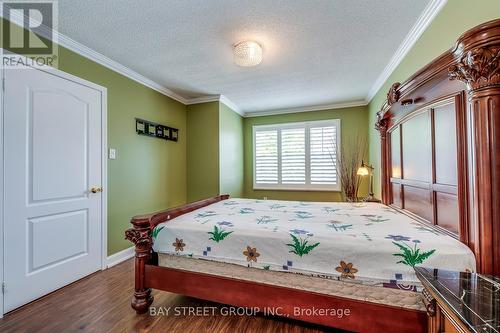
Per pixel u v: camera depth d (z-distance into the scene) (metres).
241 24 1.97
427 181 1.78
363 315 1.30
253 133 5.02
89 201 2.38
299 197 4.68
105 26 1.99
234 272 1.60
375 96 3.59
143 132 3.15
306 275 1.43
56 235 2.07
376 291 1.30
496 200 1.13
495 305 0.78
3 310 1.71
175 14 1.83
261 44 2.29
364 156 4.22
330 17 1.88
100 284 2.18
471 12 1.39
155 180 3.40
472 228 1.27
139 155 3.11
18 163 1.82
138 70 2.91
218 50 2.41
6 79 1.75
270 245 1.51
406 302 1.25
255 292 1.52
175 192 3.86
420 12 1.83
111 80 2.67
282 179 4.79
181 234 1.71
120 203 2.78
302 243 1.44
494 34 1.06
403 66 2.43
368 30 2.06
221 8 1.77
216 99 3.97
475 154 1.20
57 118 2.09
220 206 2.61
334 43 2.28
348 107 4.34
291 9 1.79
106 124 2.59
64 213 2.15
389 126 2.64
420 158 1.91
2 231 1.71
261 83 3.36
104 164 2.55
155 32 2.08
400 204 2.31
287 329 1.55
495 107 1.12
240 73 3.00
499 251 1.12
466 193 1.33
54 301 1.89
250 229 1.61
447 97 1.52
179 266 1.74
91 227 2.40
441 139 1.61
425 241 1.33
